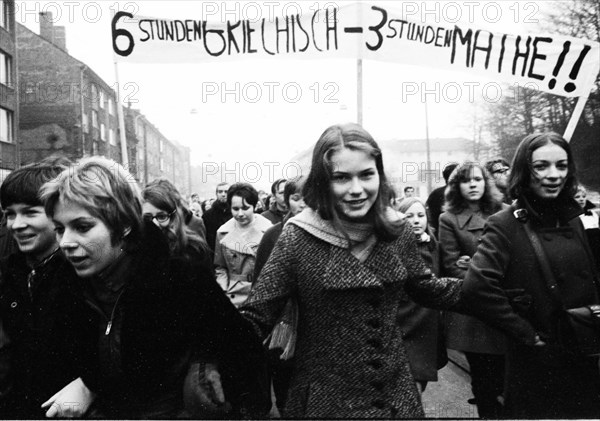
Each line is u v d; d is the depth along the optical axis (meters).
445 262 2.90
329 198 1.43
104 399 1.35
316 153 1.44
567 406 1.73
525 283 1.78
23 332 1.47
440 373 3.49
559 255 1.78
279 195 4.09
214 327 1.34
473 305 1.69
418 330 2.36
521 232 1.79
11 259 1.61
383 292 1.45
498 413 2.36
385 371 1.42
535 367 1.75
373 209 1.45
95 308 1.34
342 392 1.42
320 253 1.42
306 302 1.45
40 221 1.60
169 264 1.32
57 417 1.32
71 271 1.37
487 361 2.60
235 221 3.15
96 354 1.34
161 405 1.33
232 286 3.00
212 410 1.32
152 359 1.31
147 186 2.06
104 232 1.27
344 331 1.42
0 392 1.46
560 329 1.71
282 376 1.70
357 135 1.43
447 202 2.99
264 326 1.43
